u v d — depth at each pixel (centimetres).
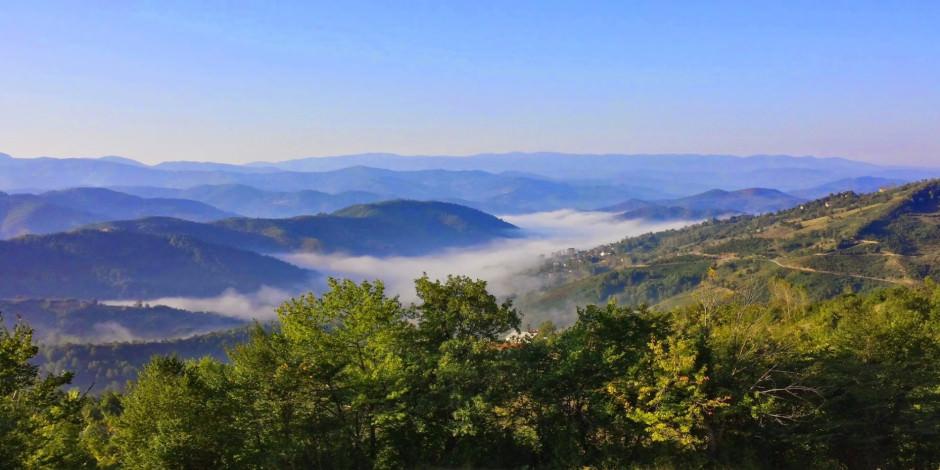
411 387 2369
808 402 2255
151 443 2289
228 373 2567
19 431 2011
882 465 2316
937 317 3822
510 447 2395
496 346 2625
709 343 2291
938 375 2495
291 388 2278
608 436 2395
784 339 2548
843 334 2827
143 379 2669
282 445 2261
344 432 2361
